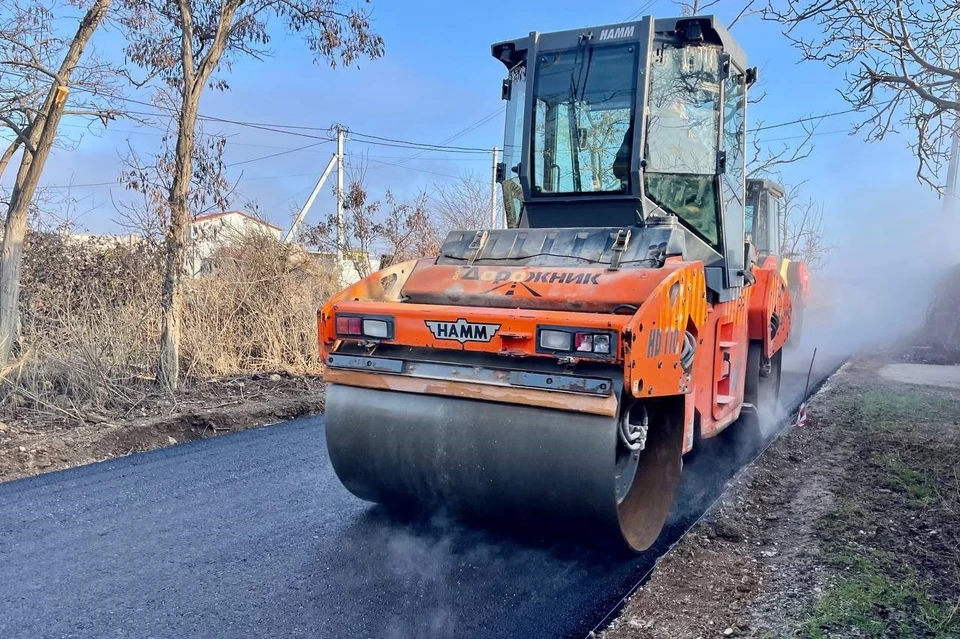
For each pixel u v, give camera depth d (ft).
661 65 15.75
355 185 42.70
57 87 25.20
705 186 16.08
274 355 32.73
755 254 23.13
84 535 14.20
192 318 31.37
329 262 40.52
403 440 13.17
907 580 11.71
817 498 15.99
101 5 25.08
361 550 13.57
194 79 25.75
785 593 11.55
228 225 36.35
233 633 10.63
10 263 25.09
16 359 25.14
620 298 12.35
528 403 12.03
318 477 18.03
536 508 12.35
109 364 25.85
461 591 12.04
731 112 16.97
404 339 13.17
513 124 17.37
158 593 11.83
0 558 13.10
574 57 16.03
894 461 18.25
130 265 31.42
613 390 11.37
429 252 46.21
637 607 11.33
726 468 19.29
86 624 10.84
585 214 16.03
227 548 13.62
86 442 20.48
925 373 32.71
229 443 21.44
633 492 13.51
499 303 13.39
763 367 21.53
